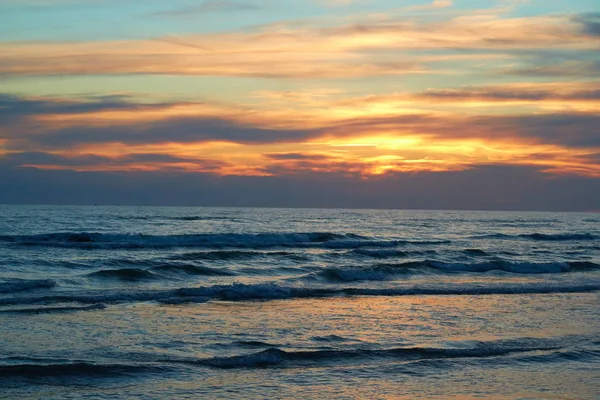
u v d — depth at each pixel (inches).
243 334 601.6
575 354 551.5
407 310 751.1
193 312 714.2
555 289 947.3
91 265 1147.3
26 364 463.8
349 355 525.7
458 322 681.0
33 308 701.3
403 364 506.6
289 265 1252.5
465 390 447.2
